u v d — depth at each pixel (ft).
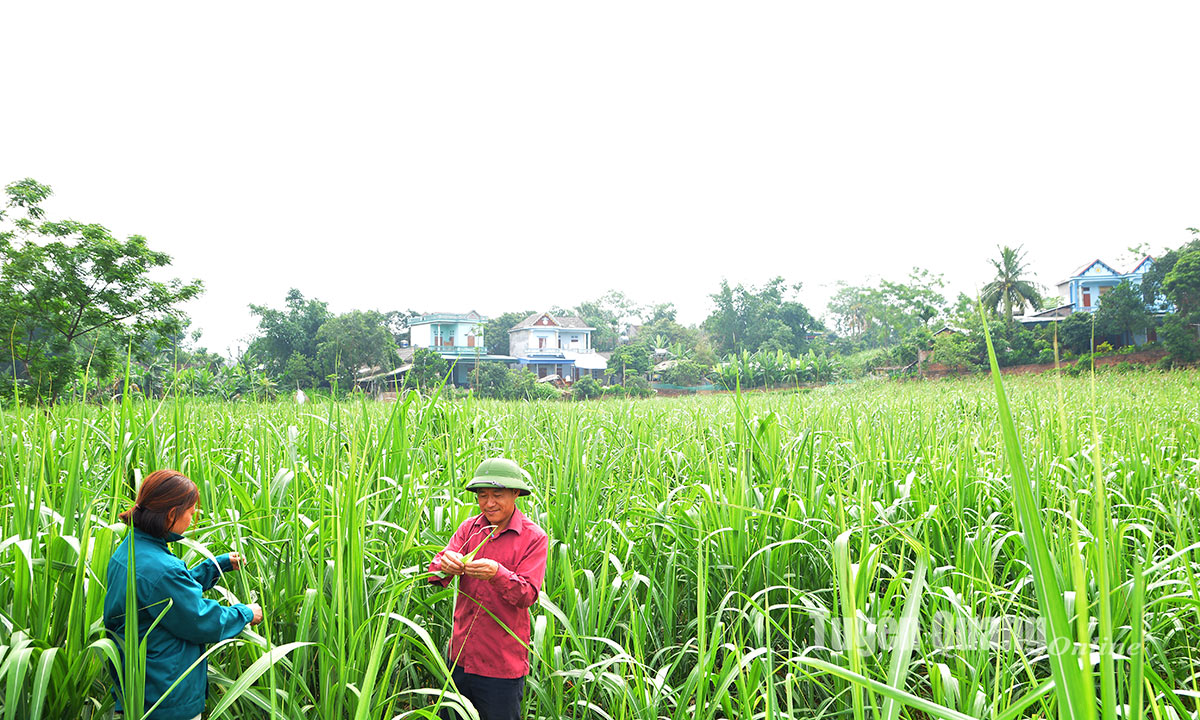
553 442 20.94
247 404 25.03
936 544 15.84
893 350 188.65
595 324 313.32
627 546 14.87
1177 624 12.57
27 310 68.49
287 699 9.76
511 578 10.46
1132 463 20.08
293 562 11.69
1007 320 165.58
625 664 12.27
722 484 16.63
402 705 12.16
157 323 79.15
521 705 12.29
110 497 12.84
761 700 11.44
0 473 13.15
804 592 13.60
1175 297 132.87
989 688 10.83
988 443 23.21
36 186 72.23
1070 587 10.80
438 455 18.53
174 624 9.14
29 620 9.74
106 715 10.48
